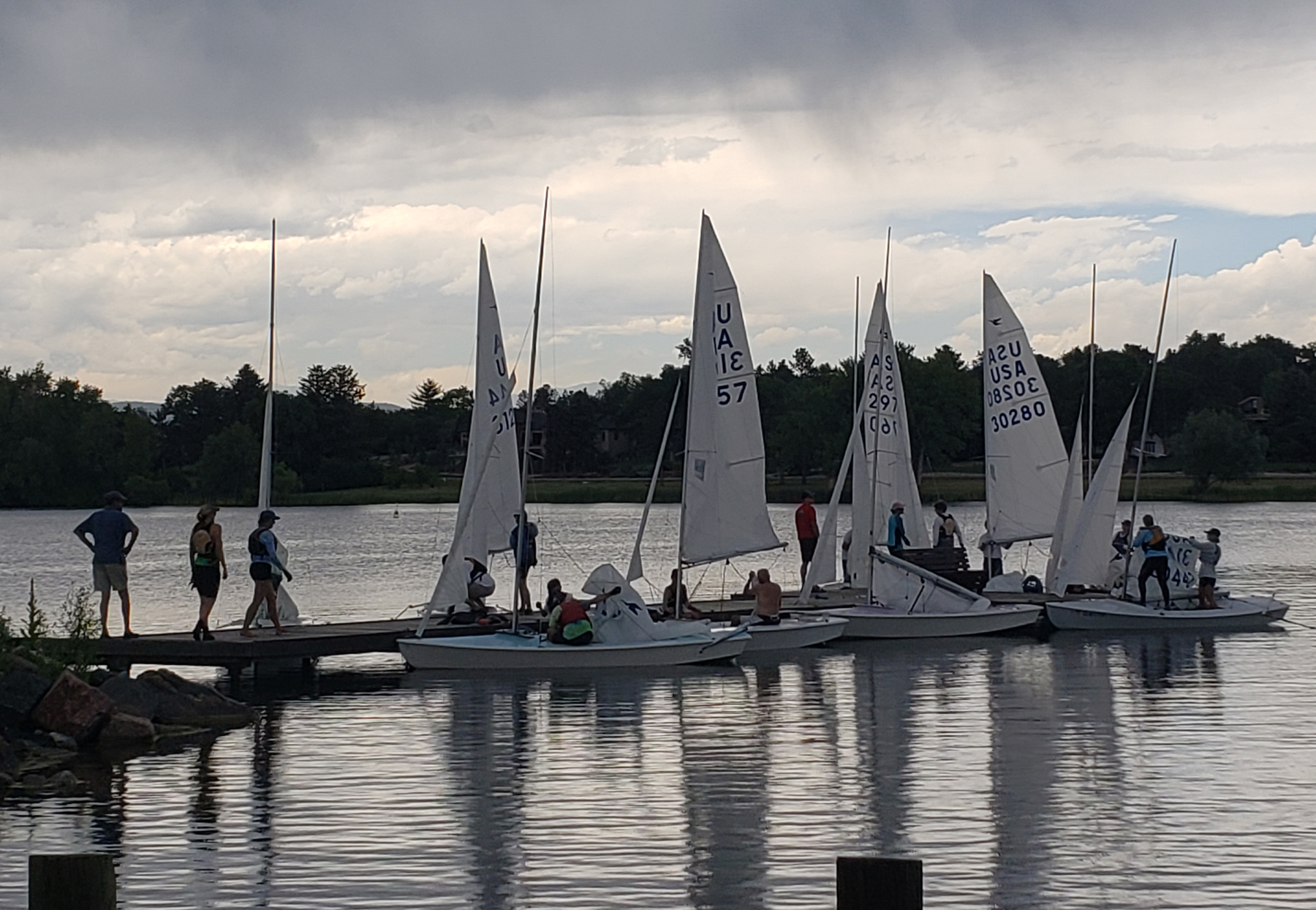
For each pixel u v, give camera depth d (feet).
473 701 80.69
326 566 219.00
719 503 104.63
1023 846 47.96
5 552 267.18
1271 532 279.69
